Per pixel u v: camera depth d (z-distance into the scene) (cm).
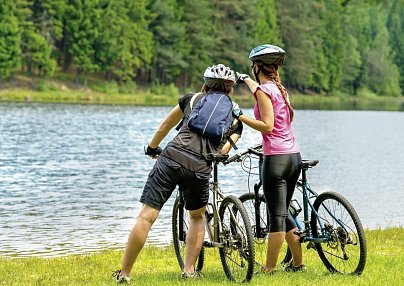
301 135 8919
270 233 1480
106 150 6181
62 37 18025
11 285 1505
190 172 1398
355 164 5725
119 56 18425
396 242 2098
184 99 1447
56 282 1538
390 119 13312
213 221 1485
